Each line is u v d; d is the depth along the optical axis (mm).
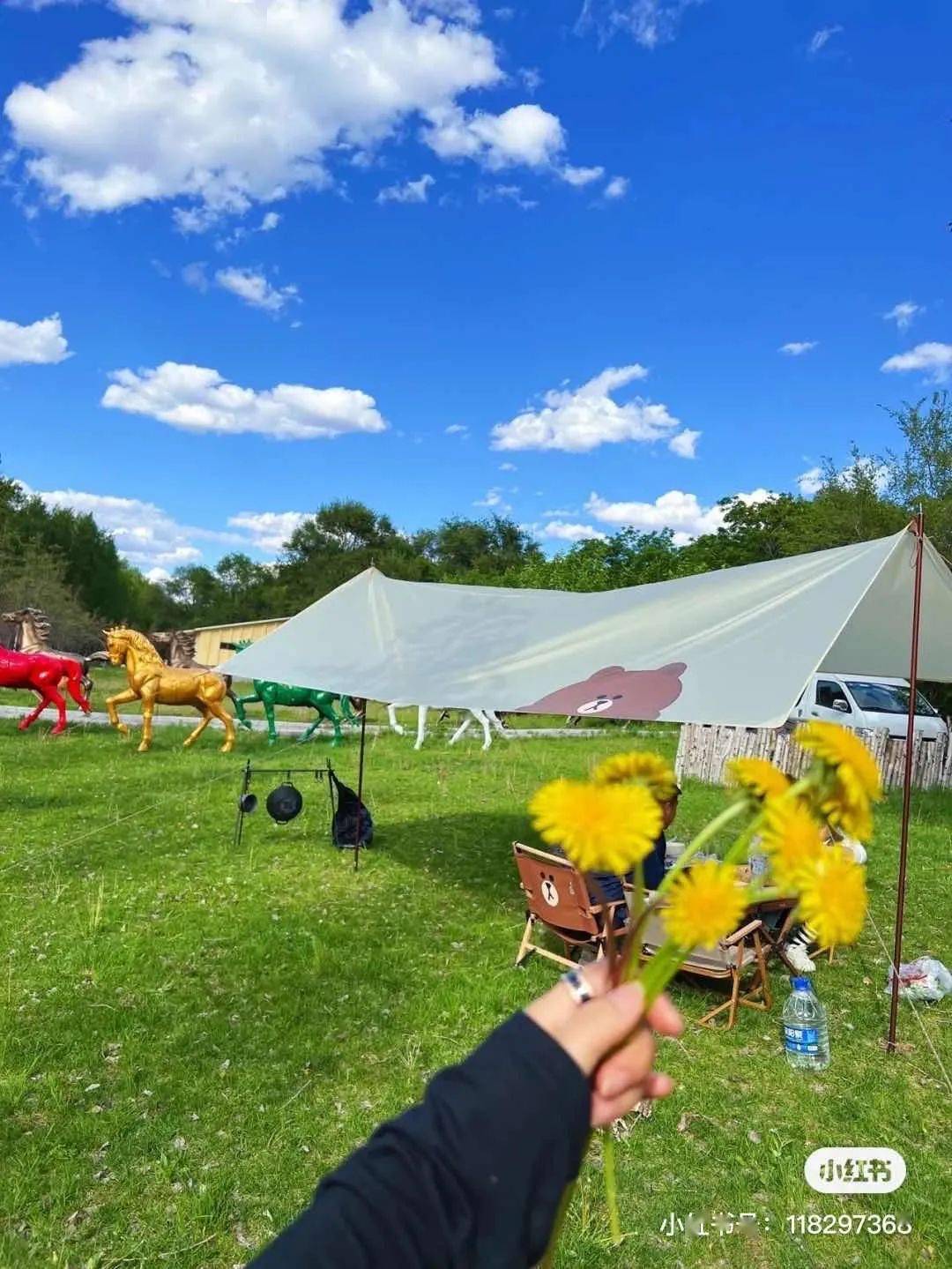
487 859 7691
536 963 5340
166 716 19219
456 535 63938
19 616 16875
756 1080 4094
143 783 10539
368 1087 3883
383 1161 665
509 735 16984
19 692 21672
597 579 28062
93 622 36188
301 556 67688
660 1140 3576
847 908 618
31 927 5605
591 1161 3414
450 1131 657
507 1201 634
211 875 6922
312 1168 3307
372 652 6715
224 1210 3043
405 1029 4414
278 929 5699
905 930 6293
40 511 46344
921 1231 3082
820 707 14023
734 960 4742
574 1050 684
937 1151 3580
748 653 4363
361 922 5949
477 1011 4625
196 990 4777
